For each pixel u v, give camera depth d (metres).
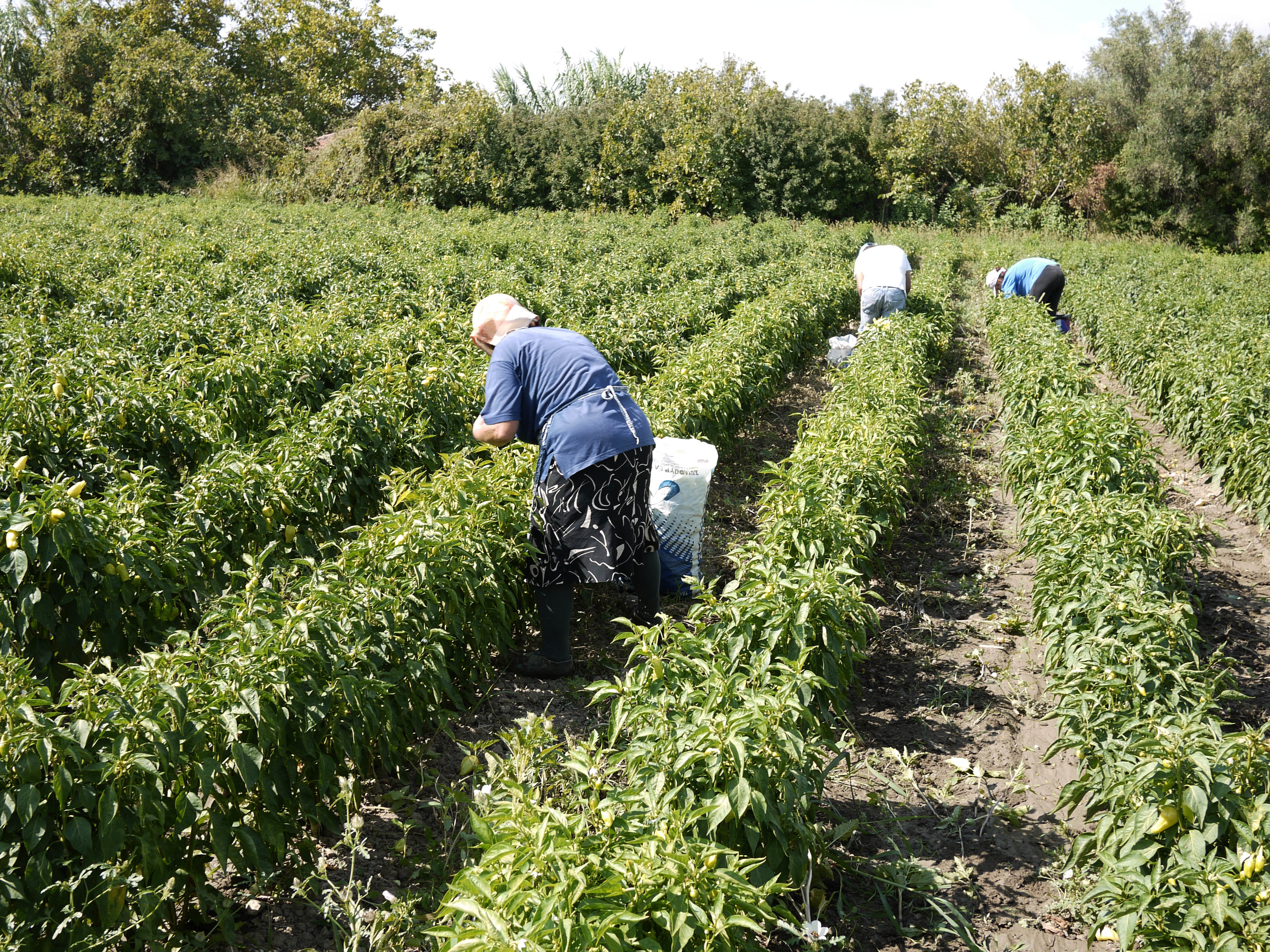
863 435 6.37
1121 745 3.49
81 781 2.73
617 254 20.66
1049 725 4.74
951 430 9.55
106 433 5.80
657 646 3.63
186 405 6.27
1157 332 11.91
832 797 4.07
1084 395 8.51
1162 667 3.80
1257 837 2.89
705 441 7.47
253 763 2.99
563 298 13.80
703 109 38.66
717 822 2.88
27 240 15.70
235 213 27.42
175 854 2.91
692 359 8.35
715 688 3.30
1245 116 38.94
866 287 12.49
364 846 3.65
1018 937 3.35
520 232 24.27
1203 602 6.16
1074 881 3.54
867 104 41.53
